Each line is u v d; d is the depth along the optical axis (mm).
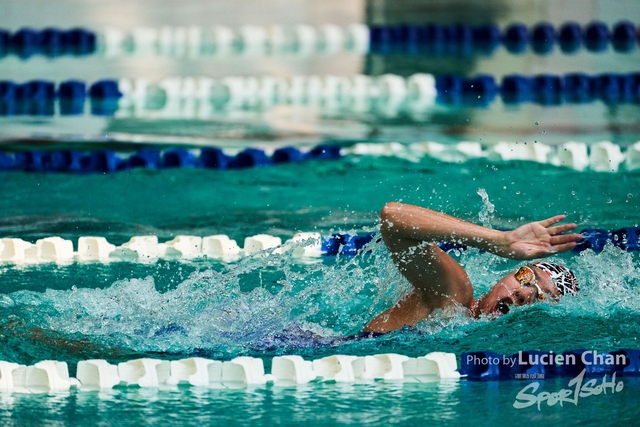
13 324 10805
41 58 30250
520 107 25016
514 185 18062
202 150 20328
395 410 8203
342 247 15211
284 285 12203
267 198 17844
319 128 22859
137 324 10898
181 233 15953
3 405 8352
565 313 10539
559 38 32625
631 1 37219
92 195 18125
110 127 22922
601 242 15078
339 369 9281
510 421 7895
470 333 10180
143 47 32281
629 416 7980
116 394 8727
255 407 8312
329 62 29953
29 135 21969
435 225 9234
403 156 20281
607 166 19406
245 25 34562
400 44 33000
